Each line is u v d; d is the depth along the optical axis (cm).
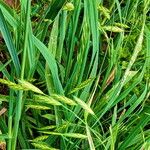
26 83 20
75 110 25
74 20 25
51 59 22
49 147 22
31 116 28
